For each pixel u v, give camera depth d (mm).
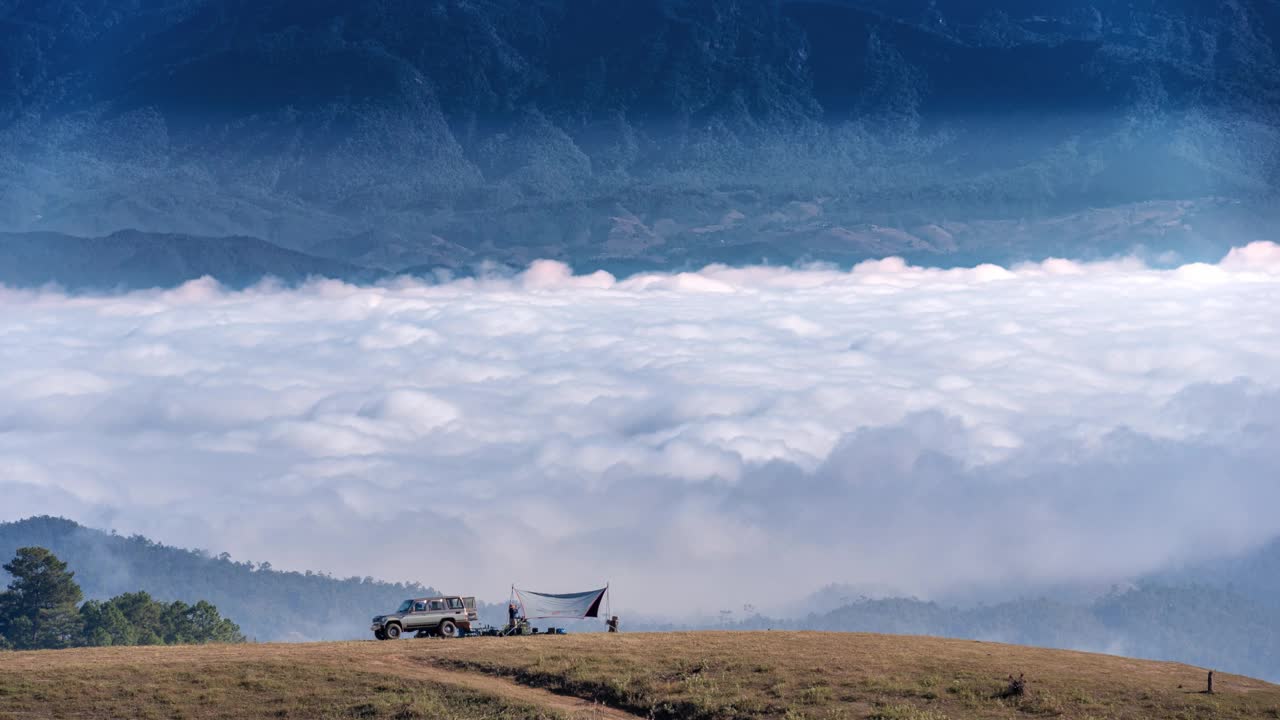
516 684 50125
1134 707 44281
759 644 55844
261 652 55156
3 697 46719
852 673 49156
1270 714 43312
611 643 56406
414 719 45344
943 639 60000
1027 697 45250
